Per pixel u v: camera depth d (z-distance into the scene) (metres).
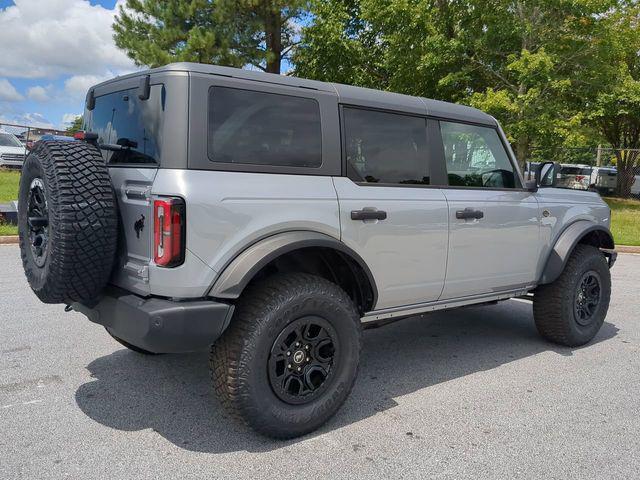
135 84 3.15
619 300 7.07
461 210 4.02
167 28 16.41
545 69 14.37
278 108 3.18
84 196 2.86
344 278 3.61
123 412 3.40
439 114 4.05
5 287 6.42
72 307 3.53
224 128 2.95
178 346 2.80
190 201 2.75
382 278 3.60
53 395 3.62
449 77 16.03
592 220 5.23
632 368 4.46
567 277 4.81
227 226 2.87
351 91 3.58
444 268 3.97
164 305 2.77
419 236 3.76
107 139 3.40
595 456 3.02
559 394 3.88
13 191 13.77
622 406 3.69
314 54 18.81
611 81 16.73
